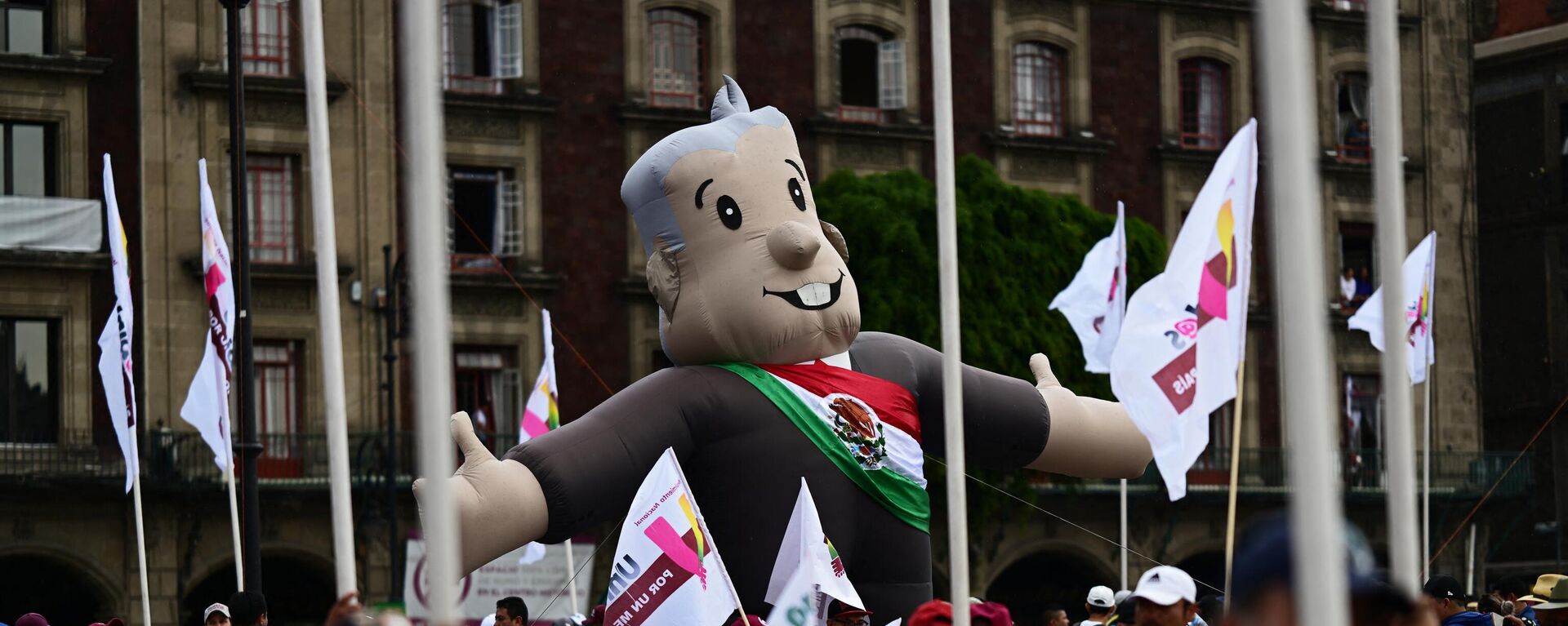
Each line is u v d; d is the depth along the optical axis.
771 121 18.98
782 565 17.48
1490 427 62.56
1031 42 58.38
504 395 53.09
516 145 53.09
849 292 18.39
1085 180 58.41
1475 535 58.38
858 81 56.94
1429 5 61.56
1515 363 62.19
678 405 17.91
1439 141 61.44
